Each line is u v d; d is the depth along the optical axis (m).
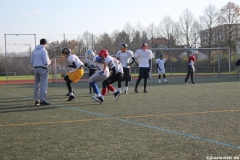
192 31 52.19
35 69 9.48
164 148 4.60
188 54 33.22
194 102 9.52
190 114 7.38
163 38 52.12
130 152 4.44
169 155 4.27
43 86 9.50
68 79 10.49
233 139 5.00
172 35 52.03
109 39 28.58
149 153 4.37
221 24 46.75
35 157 4.33
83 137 5.35
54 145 4.89
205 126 6.01
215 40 47.66
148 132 5.60
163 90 14.02
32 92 14.40
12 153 4.53
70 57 10.34
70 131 5.82
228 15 46.03
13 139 5.32
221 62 33.06
